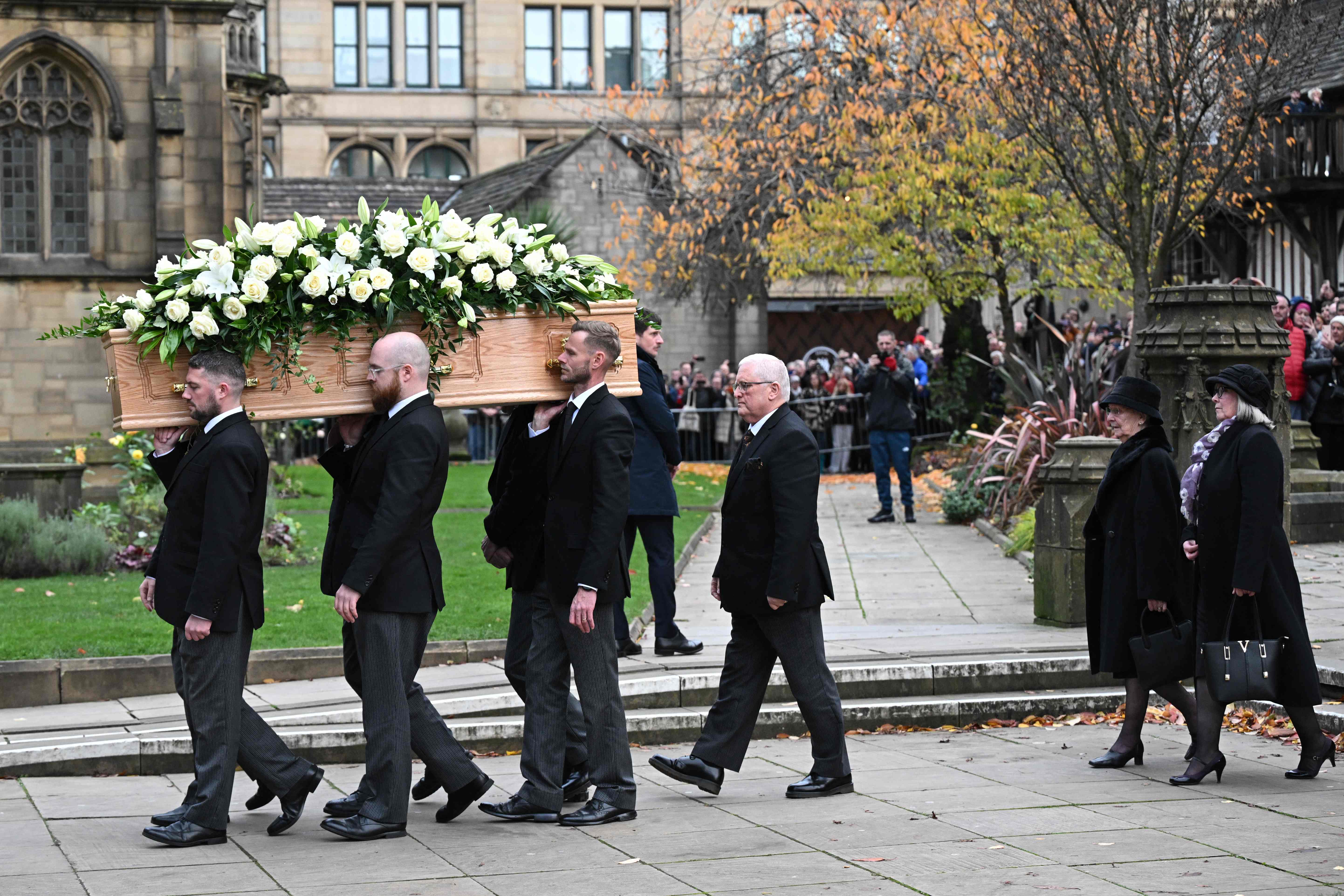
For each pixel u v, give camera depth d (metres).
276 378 6.76
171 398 6.74
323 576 6.89
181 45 24.80
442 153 50.28
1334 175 24.80
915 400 27.39
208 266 6.64
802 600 7.25
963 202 23.44
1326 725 8.72
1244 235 27.84
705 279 32.56
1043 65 17.28
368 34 49.75
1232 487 7.62
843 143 24.88
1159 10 16.53
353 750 8.44
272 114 48.88
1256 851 6.26
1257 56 16.94
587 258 7.45
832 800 7.34
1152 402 8.00
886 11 25.53
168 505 6.66
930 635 11.05
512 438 7.31
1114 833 6.60
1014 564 15.27
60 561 14.84
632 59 50.47
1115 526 7.99
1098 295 25.31
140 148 24.84
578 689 6.97
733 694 7.45
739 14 31.66
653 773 8.16
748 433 7.46
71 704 9.42
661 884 5.85
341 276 6.66
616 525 6.75
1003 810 7.07
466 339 7.04
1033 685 9.85
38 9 24.22
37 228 24.70
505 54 49.97
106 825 6.88
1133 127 17.64
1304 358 17.09
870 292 27.17
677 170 32.91
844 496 23.14
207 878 5.92
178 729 8.51
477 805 7.32
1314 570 13.48
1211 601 7.65
